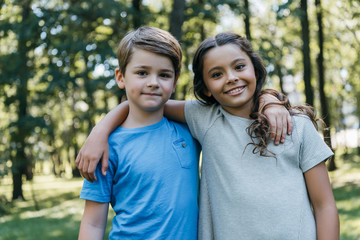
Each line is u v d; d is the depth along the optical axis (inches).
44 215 427.8
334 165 611.5
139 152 71.3
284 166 69.7
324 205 69.8
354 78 641.6
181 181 71.7
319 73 519.8
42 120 360.5
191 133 80.4
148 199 69.0
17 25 313.7
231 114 76.4
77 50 298.4
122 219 70.1
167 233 68.2
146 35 70.9
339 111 904.9
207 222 73.7
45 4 321.4
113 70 296.7
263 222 67.5
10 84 335.3
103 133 71.8
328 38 532.7
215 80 73.5
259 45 320.8
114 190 72.3
